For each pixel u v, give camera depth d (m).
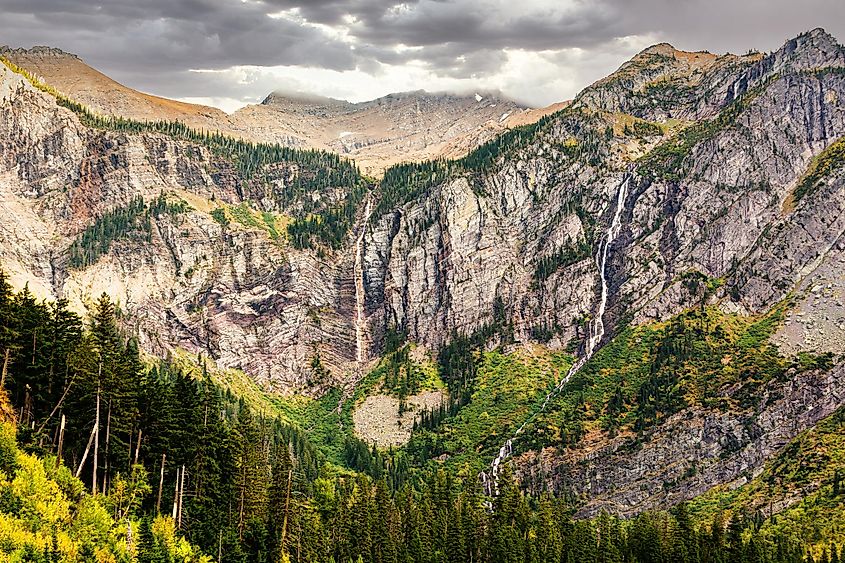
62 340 163.12
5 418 150.62
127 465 159.12
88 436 157.25
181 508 163.50
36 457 142.88
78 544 132.25
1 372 155.38
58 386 159.62
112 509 147.25
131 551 140.62
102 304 167.38
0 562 121.62
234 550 166.62
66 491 142.38
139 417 165.12
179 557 150.25
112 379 155.25
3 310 156.00
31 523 130.25
